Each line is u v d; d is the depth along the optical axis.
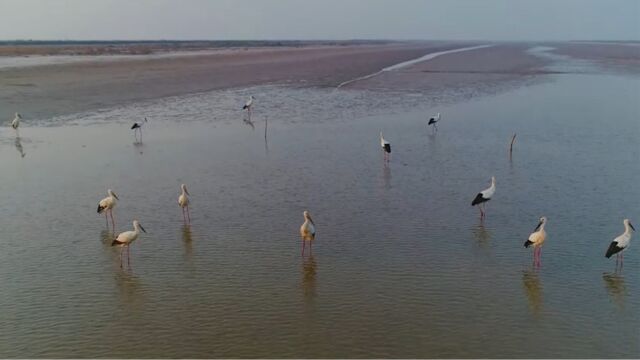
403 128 41.66
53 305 16.52
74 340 14.80
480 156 33.19
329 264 18.98
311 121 44.75
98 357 14.10
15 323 15.57
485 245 20.42
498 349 14.36
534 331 15.12
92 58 111.56
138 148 35.84
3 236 21.53
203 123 44.25
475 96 58.00
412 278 17.95
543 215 23.34
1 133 40.50
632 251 19.88
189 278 18.08
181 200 23.00
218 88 64.25
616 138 37.62
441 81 71.88
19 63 92.69
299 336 14.89
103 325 15.48
